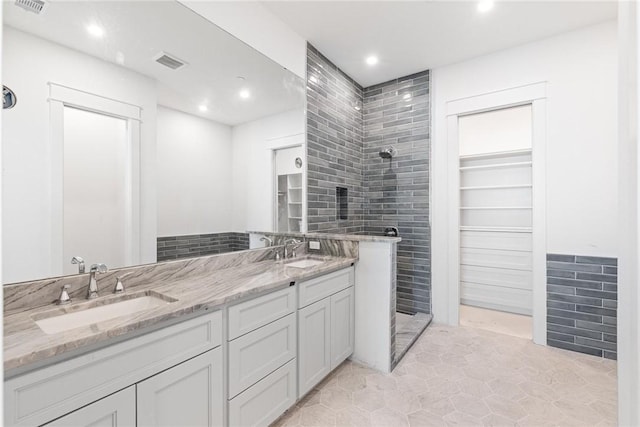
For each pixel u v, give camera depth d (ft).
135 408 3.58
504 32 8.41
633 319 1.25
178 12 5.80
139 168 5.35
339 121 10.44
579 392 6.48
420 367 7.52
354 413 5.87
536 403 6.13
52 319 3.94
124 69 5.10
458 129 10.19
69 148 4.48
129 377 3.52
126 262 5.14
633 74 1.24
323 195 9.67
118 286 4.88
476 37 8.66
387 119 11.48
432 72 10.57
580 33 8.21
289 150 8.41
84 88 4.64
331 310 6.93
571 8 7.43
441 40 8.82
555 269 8.54
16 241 3.98
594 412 5.85
